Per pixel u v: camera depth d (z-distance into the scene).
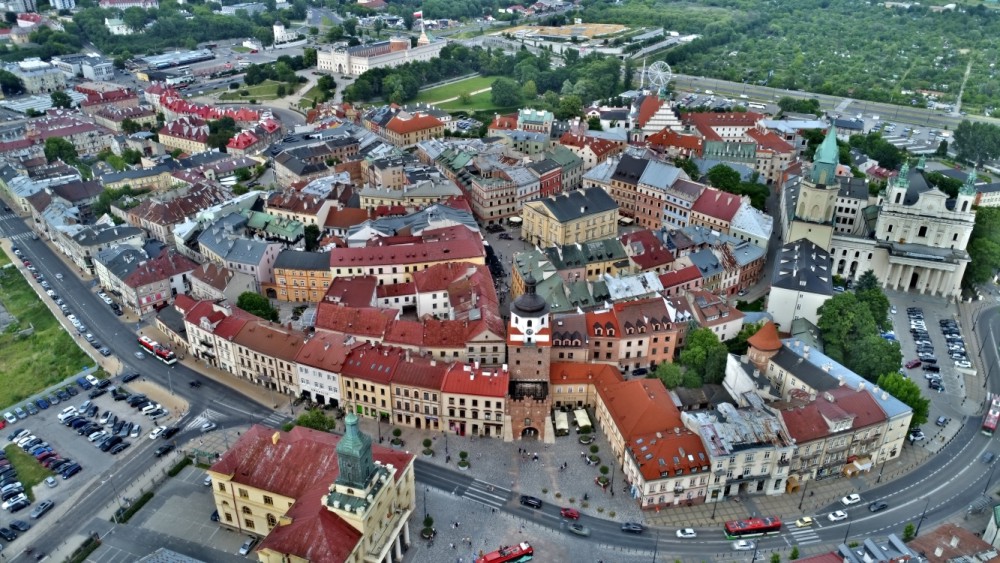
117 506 168.25
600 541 157.62
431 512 165.00
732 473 167.25
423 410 190.50
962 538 144.62
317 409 196.00
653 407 177.00
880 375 194.25
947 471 179.50
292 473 153.25
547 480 175.12
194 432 192.12
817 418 171.75
